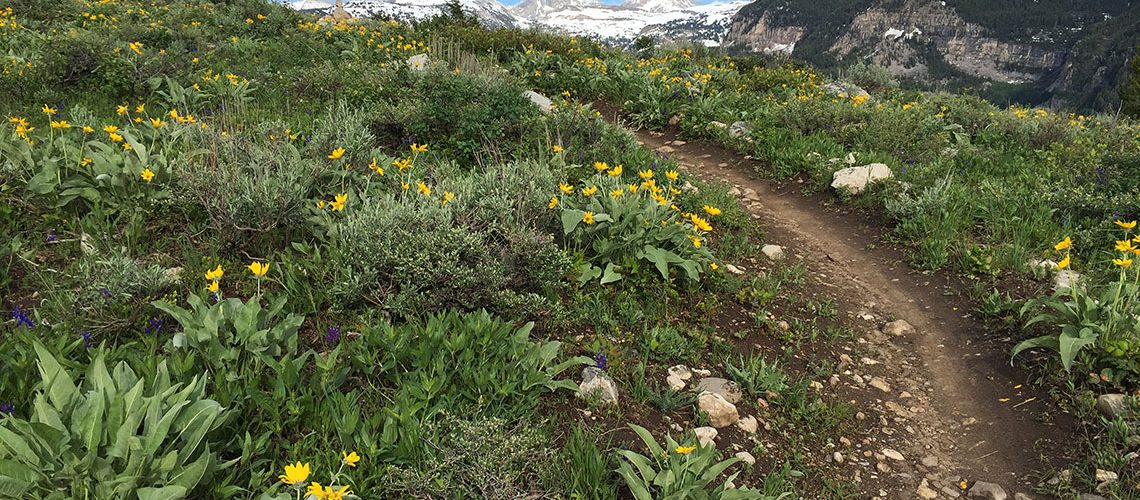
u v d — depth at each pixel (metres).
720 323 5.16
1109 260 6.14
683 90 13.62
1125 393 4.12
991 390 4.55
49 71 9.30
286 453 3.00
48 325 3.66
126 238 4.77
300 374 3.39
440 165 7.27
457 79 9.35
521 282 4.85
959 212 7.60
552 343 3.94
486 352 3.80
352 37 16.81
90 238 4.64
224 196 4.86
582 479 3.09
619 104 14.27
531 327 4.02
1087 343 4.30
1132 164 8.80
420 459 3.03
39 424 2.33
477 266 4.45
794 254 7.12
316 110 10.14
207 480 2.57
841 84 17.50
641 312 4.88
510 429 3.36
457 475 2.93
